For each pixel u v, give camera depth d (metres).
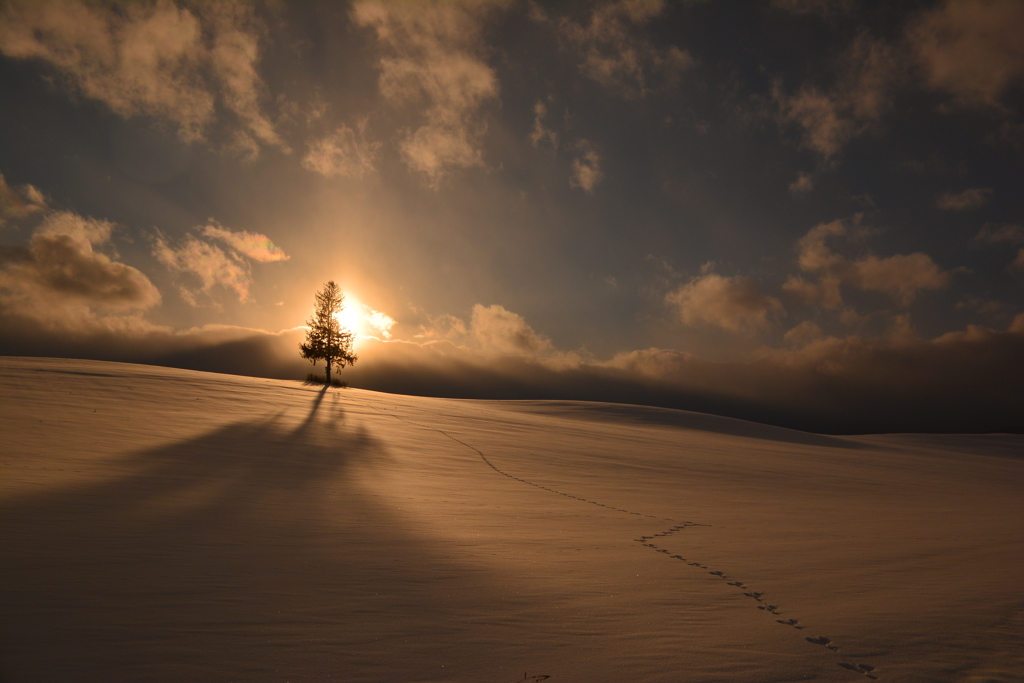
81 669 3.56
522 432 29.86
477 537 8.62
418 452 19.31
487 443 23.80
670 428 46.22
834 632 5.11
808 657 4.44
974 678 4.11
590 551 8.21
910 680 4.03
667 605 5.77
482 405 54.22
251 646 4.13
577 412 52.84
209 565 6.15
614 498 14.37
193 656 3.88
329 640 4.34
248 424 21.09
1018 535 12.80
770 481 21.80
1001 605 6.21
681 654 4.41
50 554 6.00
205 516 8.59
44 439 13.80
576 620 5.16
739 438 43.62
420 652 4.22
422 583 6.06
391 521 9.34
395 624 4.79
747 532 10.93
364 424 25.16
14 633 4.02
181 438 16.50
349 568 6.46
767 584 6.88
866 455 42.38
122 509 8.46
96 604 4.72
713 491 17.58
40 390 22.94
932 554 9.57
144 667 3.66
